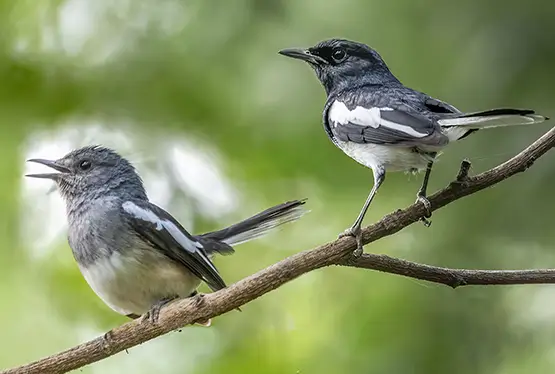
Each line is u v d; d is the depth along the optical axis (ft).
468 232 40.37
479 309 39.04
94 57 45.68
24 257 43.55
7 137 44.57
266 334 41.81
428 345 38.52
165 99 44.86
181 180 44.50
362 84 34.50
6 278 43.19
